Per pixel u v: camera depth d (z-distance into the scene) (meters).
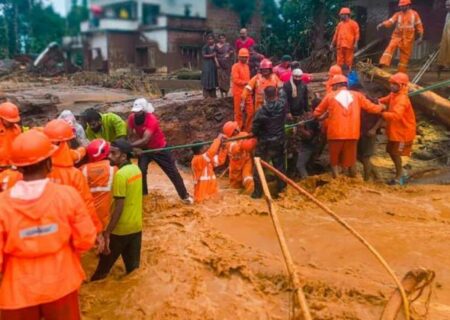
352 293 4.20
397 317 3.64
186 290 4.59
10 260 2.86
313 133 8.89
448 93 11.17
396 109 7.86
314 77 12.19
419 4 15.39
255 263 4.88
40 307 3.02
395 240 5.52
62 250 2.94
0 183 4.65
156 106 12.14
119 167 5.28
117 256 4.91
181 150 11.45
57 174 4.36
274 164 7.94
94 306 4.46
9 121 5.39
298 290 3.41
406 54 11.30
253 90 9.75
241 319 4.07
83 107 13.56
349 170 8.45
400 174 8.46
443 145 10.05
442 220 6.31
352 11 17.27
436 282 4.42
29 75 17.42
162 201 7.83
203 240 5.63
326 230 5.91
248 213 6.70
